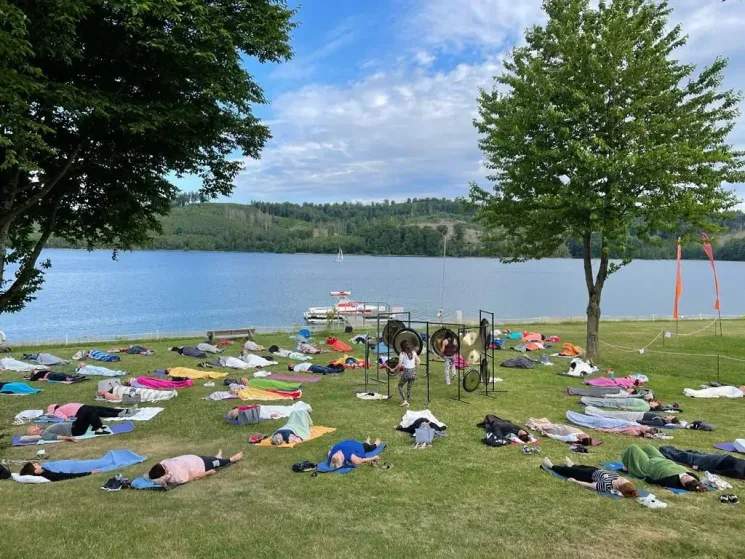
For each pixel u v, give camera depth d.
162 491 8.68
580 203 18.95
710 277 139.50
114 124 10.55
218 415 13.77
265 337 30.28
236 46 11.00
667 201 19.27
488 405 14.77
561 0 21.69
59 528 7.05
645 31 20.23
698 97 20.36
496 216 23.16
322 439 11.62
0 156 9.42
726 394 16.08
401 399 15.47
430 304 66.62
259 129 13.38
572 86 20.05
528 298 77.62
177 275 115.00
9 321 50.44
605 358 23.25
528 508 7.86
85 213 12.98
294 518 7.53
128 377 18.44
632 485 8.26
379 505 8.02
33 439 11.52
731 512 7.65
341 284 96.62
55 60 9.72
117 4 8.55
